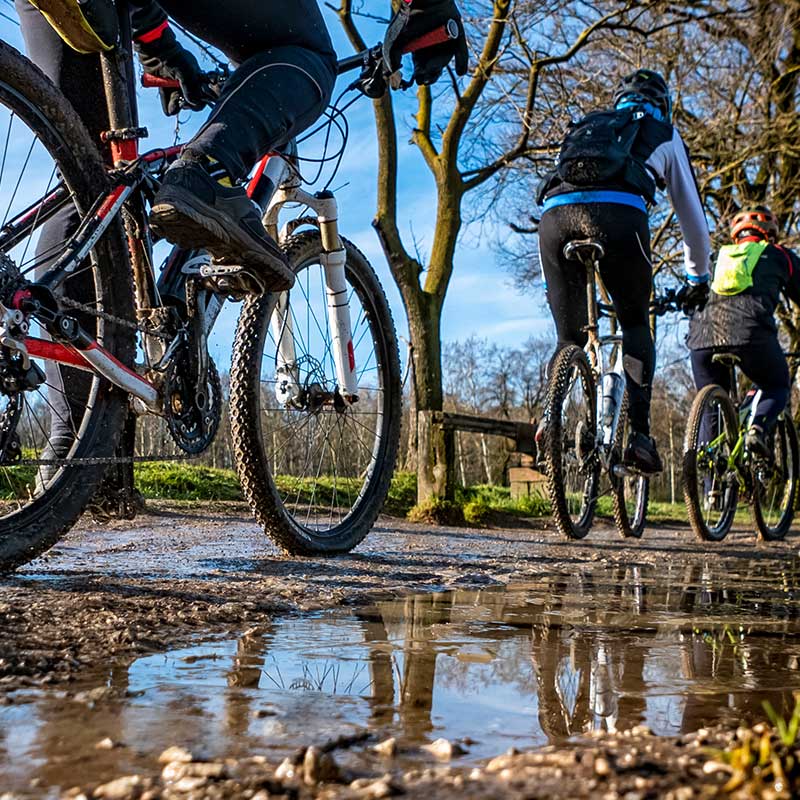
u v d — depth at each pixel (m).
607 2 10.53
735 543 5.52
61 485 2.27
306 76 2.31
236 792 0.83
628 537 5.77
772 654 1.63
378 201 7.48
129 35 2.29
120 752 0.95
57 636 1.51
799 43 13.34
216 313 2.61
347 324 3.14
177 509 5.43
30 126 2.16
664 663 1.52
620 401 4.58
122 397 2.38
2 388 1.99
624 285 4.41
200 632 1.67
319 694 1.23
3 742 0.97
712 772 0.86
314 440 3.34
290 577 2.52
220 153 2.10
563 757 0.91
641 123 4.43
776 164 14.19
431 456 7.01
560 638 1.76
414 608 2.12
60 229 2.27
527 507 7.75
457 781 0.85
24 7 2.48
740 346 5.73
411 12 2.61
